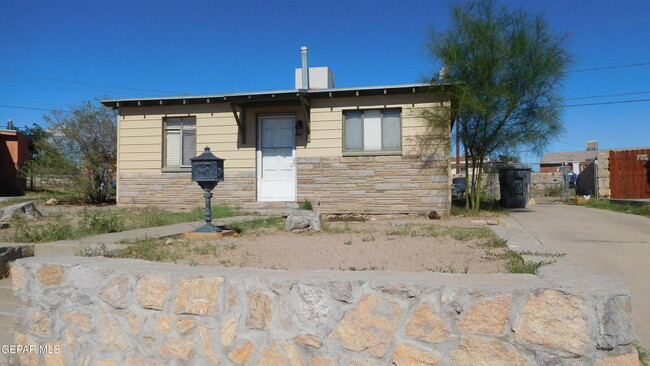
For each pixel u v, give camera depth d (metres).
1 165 24.47
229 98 12.55
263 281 3.14
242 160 13.20
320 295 3.03
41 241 6.86
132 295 3.43
